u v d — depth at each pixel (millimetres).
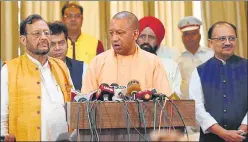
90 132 4234
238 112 6848
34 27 5543
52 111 5402
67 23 8336
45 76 5598
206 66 7168
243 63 7129
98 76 5480
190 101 4410
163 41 10367
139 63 5469
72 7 8398
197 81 7074
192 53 8945
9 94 5371
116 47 5414
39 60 5617
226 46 7070
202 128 6766
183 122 4363
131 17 5445
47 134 5324
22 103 5375
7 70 5469
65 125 5402
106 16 10359
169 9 10484
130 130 4316
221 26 7160
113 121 4270
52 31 7027
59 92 5586
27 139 5262
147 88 5375
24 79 5461
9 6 10117
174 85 7477
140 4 10477
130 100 4352
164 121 4352
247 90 6957
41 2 10211
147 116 4332
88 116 4219
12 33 10086
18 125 5316
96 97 4555
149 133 4352
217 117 6840
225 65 7105
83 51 8312
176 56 9055
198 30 8969
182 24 9047
